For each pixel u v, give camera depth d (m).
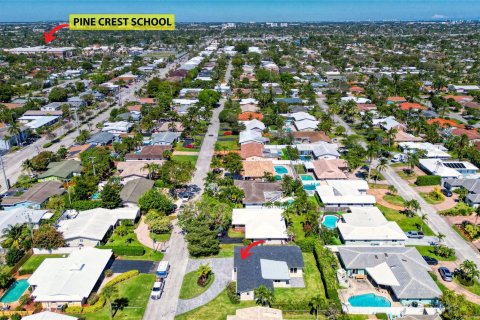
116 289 87.25
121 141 183.38
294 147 172.12
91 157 150.50
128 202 122.38
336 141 188.62
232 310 81.44
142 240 106.94
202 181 143.00
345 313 79.56
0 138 175.62
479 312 78.31
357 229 106.00
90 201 122.06
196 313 80.69
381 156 166.62
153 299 84.44
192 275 92.25
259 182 134.88
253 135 181.62
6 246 100.38
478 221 116.56
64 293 81.62
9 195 131.12
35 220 111.88
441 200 130.38
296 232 110.62
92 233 103.75
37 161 147.62
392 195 134.12
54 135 191.38
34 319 73.12
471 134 186.88
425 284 84.88
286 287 88.44
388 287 87.88
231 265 96.25
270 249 97.75
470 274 87.94
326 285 86.06
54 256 100.56
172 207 120.31
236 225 111.81
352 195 127.69
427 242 106.44
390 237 103.88
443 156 164.12
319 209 123.94
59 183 136.12
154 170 142.50
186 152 172.75
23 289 89.00
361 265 91.81
